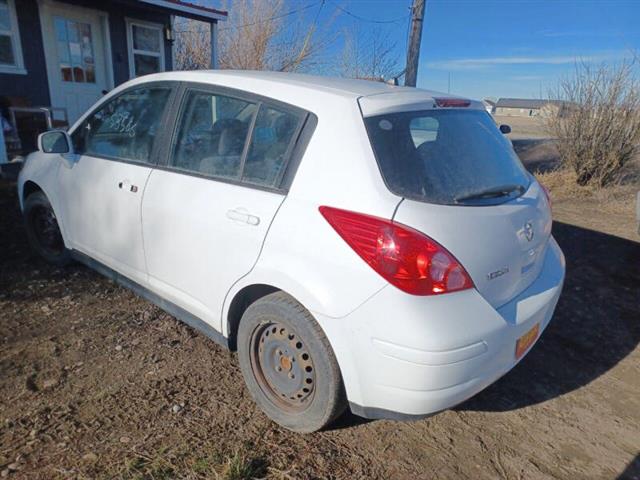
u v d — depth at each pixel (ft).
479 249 7.09
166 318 11.55
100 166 11.19
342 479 7.25
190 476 7.07
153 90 10.57
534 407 9.27
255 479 7.10
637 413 9.25
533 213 8.50
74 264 14.17
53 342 10.27
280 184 7.89
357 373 6.98
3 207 18.62
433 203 7.02
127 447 7.56
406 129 7.73
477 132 9.14
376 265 6.68
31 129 28.68
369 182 7.00
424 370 6.52
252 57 55.47
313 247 7.22
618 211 24.49
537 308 8.03
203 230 8.75
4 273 13.28
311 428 7.83
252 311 8.17
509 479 7.50
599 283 15.20
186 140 9.59
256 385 8.45
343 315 6.90
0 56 27.86
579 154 29.30
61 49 30.63
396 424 8.51
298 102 8.07
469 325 6.72
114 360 9.81
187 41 56.34
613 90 28.22
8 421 7.97
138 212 10.09
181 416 8.34
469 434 8.43
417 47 35.17
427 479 7.38
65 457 7.30
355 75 50.88
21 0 28.17
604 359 11.03
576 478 7.61
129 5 31.42
